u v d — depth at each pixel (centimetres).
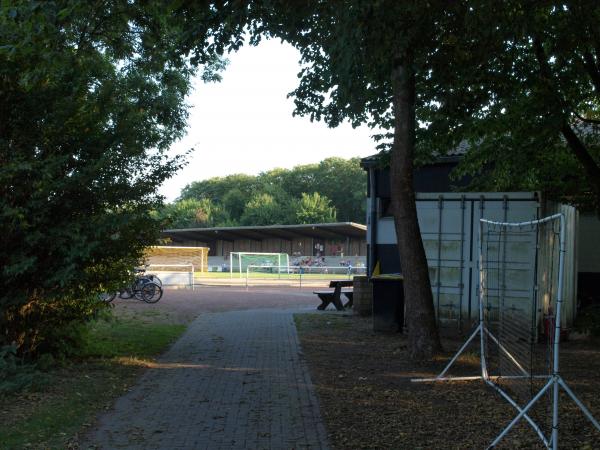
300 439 583
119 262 920
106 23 1081
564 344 1234
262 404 715
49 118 832
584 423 638
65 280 790
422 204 1280
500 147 1399
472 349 1098
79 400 709
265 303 2141
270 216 9138
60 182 801
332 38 948
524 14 952
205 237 6944
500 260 1207
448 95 1191
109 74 1255
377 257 1902
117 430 607
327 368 934
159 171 921
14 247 816
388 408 699
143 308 1852
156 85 1529
